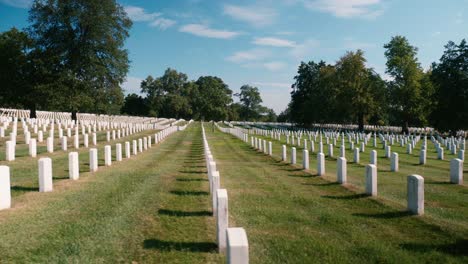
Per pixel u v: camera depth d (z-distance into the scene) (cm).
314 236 828
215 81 17450
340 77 7556
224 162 2305
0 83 5684
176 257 702
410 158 2670
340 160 1463
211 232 848
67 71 5556
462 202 1166
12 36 6431
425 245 763
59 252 707
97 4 5606
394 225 901
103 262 671
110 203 1070
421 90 6825
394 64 6812
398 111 6994
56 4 5594
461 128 6119
